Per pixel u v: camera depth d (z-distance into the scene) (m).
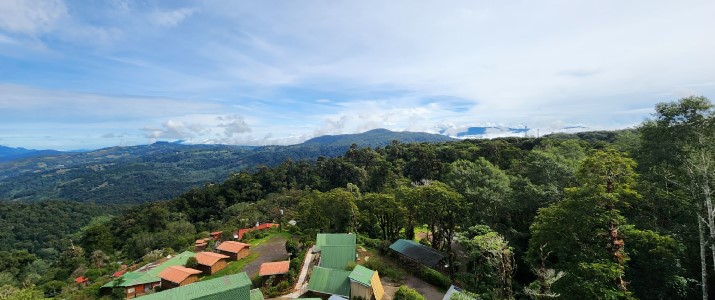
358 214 60.00
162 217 106.62
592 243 26.61
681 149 27.66
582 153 54.59
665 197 29.39
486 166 54.69
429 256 41.75
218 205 121.06
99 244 89.00
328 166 125.25
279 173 132.75
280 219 82.44
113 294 42.34
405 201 48.19
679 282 26.53
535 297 26.89
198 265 48.44
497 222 44.91
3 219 147.62
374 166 113.56
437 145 126.75
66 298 44.19
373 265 41.56
